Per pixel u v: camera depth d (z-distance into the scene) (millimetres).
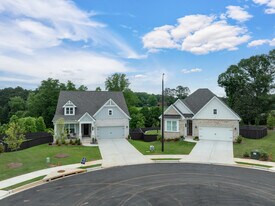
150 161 26172
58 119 37531
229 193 17016
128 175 21391
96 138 39844
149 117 69062
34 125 52688
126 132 42156
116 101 45219
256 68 63250
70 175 21625
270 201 15625
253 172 22141
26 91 129875
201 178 20422
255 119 56156
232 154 28938
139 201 15742
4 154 28688
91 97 44906
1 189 17969
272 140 37688
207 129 38562
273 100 60531
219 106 37781
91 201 15820
